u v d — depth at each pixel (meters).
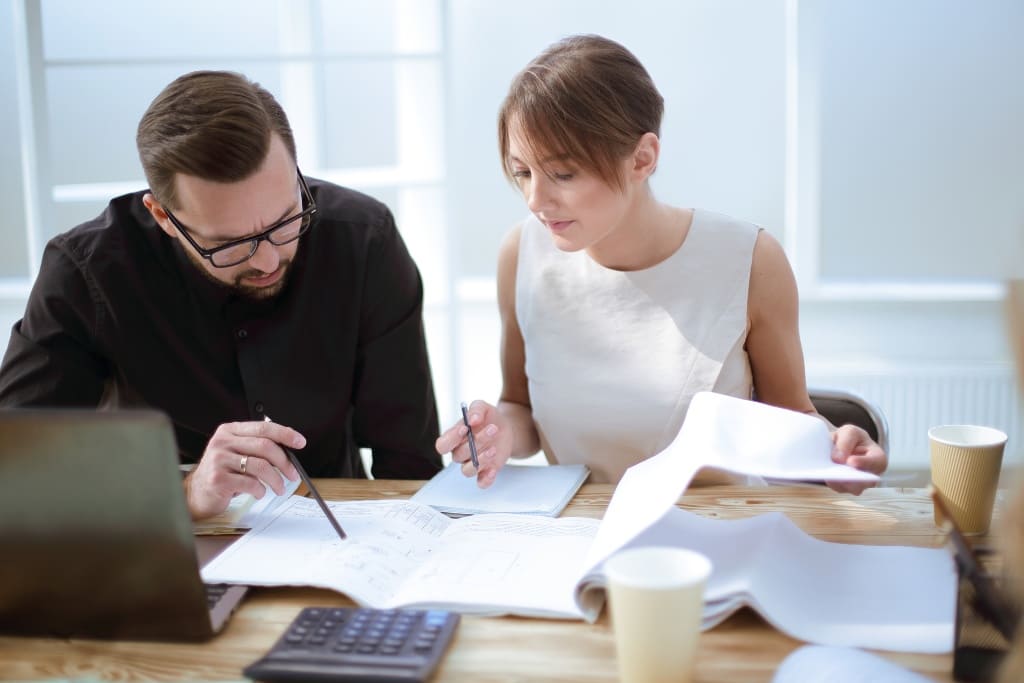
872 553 1.08
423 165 2.83
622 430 1.63
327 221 1.65
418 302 1.73
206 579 1.04
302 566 1.07
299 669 0.86
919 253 3.43
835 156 3.40
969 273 3.42
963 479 1.13
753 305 1.64
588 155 1.40
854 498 1.29
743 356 1.66
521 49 3.47
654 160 1.50
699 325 1.62
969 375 3.23
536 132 1.40
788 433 1.18
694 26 3.40
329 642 0.90
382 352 1.70
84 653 0.94
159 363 1.62
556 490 1.36
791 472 1.09
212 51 3.37
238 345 1.62
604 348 1.65
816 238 3.39
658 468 1.17
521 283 1.72
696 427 1.19
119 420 0.85
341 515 1.24
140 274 1.59
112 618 0.95
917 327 3.38
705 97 3.44
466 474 1.39
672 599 0.77
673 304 1.63
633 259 1.64
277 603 1.03
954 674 0.84
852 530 1.17
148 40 3.36
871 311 3.40
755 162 3.46
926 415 3.27
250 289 1.47
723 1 3.37
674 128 3.46
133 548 0.90
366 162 3.54
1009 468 1.30
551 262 1.69
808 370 3.28
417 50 2.73
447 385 2.79
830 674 0.75
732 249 1.63
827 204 3.44
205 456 1.26
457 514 1.28
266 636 0.96
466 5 3.45
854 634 0.91
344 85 3.48
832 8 3.32
